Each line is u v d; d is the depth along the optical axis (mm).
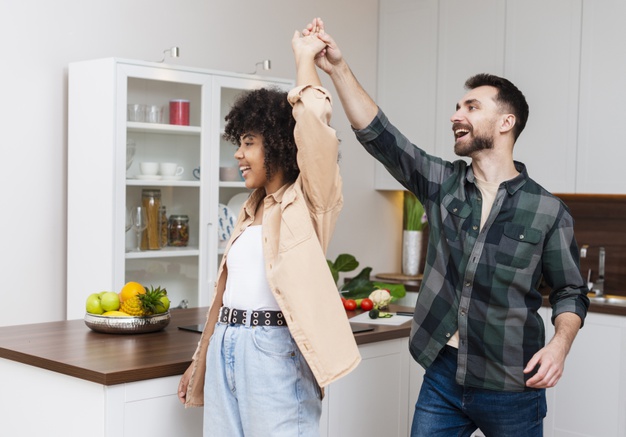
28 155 3916
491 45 4707
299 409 2070
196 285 4137
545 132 4477
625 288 4578
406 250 5375
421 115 5059
